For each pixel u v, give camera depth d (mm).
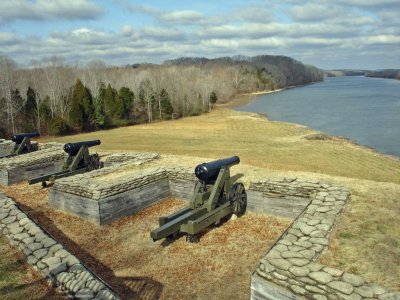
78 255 7512
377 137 29109
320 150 22469
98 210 8852
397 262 5414
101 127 39875
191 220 7527
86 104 37938
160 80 58875
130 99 45844
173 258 7215
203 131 35062
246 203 9273
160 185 10469
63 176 12039
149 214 9672
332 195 7926
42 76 53438
